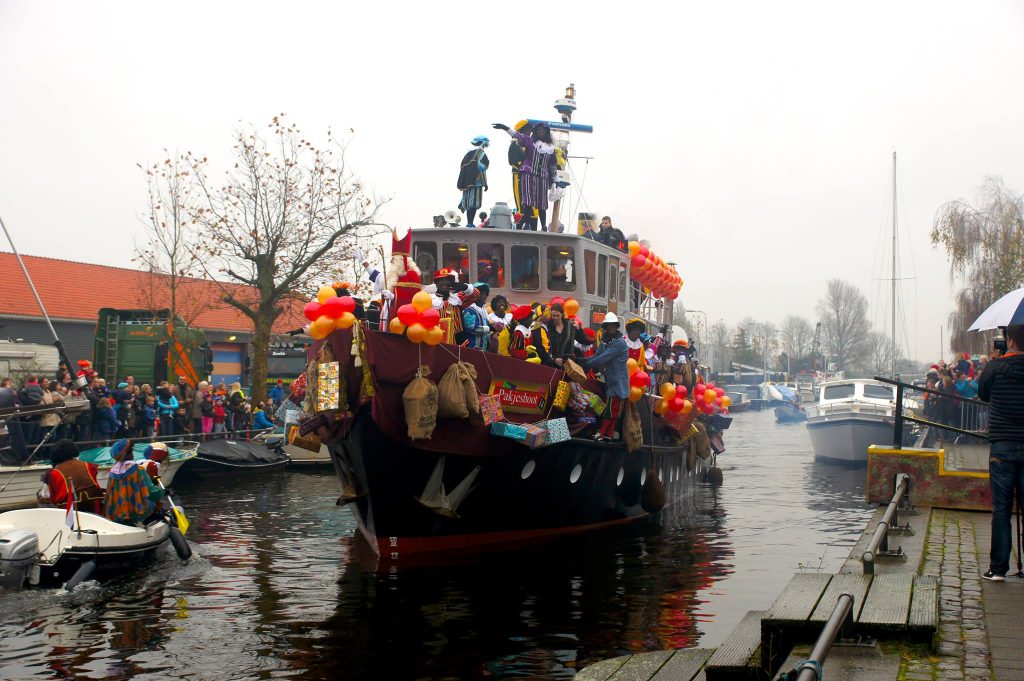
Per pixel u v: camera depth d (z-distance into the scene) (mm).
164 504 13047
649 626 9492
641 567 12492
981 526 10617
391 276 12086
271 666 8227
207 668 8172
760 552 13703
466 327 12734
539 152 18422
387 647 8781
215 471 24469
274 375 36531
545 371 13398
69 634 9211
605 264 18453
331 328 11102
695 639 9016
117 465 12555
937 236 39781
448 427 11977
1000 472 7781
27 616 9844
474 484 12742
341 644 8883
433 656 8492
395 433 11445
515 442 12742
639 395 15109
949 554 8953
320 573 12047
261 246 32094
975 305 38938
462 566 12484
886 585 6945
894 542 9570
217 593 10922
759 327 144250
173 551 13297
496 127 18312
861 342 119562
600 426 14867
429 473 12117
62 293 41844
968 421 20797
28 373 24109
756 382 106812
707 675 5672
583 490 14758
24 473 16094
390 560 12734
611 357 14445
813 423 30672
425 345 11547
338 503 12656
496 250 17094
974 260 39250
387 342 11289
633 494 16594
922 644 5957
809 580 7156
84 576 10922
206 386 26312
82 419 20078
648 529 16031
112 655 8539
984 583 7711
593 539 14844
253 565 12594
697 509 18938
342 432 11766
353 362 11203
